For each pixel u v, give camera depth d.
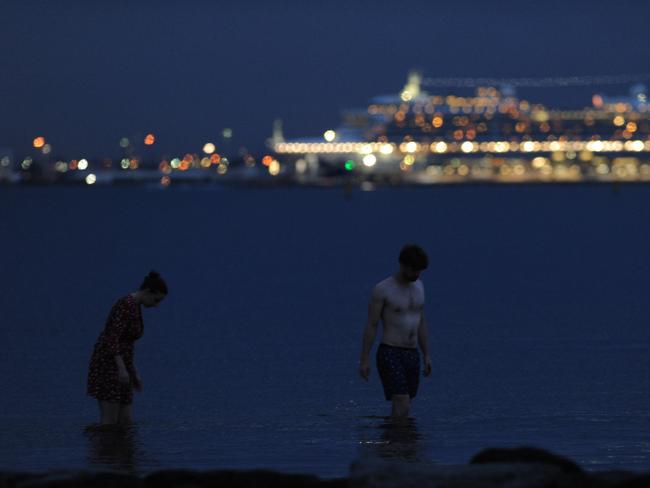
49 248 109.62
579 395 28.50
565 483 13.68
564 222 169.25
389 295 23.78
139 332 24.31
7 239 129.50
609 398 28.00
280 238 129.00
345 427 24.67
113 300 56.88
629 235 126.25
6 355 36.41
